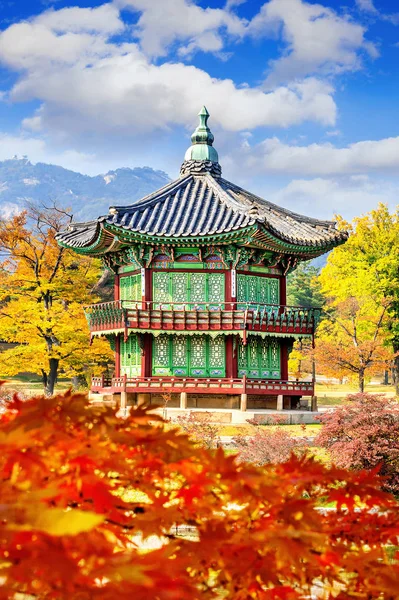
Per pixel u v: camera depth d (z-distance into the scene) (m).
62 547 4.87
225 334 45.22
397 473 24.42
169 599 4.78
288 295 130.38
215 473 6.38
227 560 5.84
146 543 15.66
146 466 6.51
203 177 50.66
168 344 46.59
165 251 46.06
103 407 7.03
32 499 4.77
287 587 6.38
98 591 4.68
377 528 7.35
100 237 44.97
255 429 37.56
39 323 57.66
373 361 60.19
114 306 47.34
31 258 62.84
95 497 5.90
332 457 25.78
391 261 69.94
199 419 33.66
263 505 6.95
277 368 48.88
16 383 83.31
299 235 47.22
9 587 4.58
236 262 45.75
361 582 6.66
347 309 62.62
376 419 25.56
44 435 5.89
